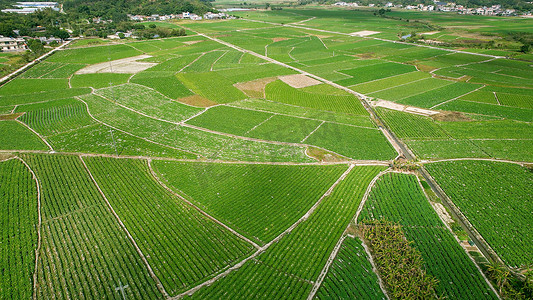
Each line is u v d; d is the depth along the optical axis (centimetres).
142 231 5028
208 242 4853
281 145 7644
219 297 4028
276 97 10675
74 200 5731
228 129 8438
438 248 4806
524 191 6075
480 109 9688
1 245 4756
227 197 5812
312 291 4125
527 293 4109
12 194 5872
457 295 4103
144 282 4200
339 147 7575
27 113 9319
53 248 4700
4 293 4019
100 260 4522
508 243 4931
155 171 6569
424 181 6431
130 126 8562
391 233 4888
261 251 4703
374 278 4316
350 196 5891
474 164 6944
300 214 5428
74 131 8288
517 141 7862
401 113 9475
